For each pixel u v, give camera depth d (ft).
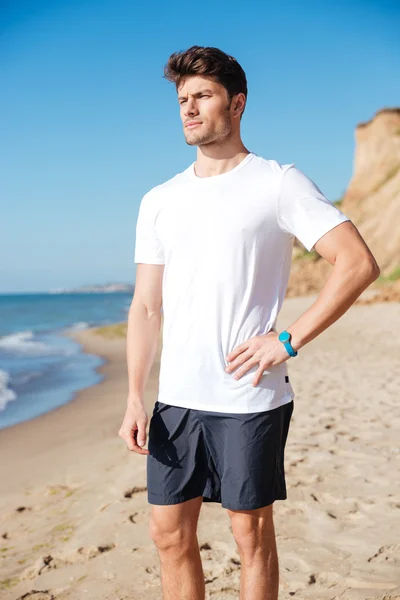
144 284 7.64
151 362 7.75
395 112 202.28
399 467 14.56
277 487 6.92
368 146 204.03
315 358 38.29
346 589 9.04
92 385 36.11
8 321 154.92
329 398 23.86
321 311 6.49
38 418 26.07
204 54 6.93
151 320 7.73
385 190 168.86
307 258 161.07
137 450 7.23
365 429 18.39
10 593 9.71
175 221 7.00
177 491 6.94
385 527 11.24
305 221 6.66
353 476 14.07
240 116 7.19
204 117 6.95
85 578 10.07
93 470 16.87
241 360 6.69
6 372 43.47
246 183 6.86
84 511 13.37
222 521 12.02
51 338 82.58
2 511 14.03
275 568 6.93
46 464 18.10
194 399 6.86
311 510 12.19
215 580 9.59
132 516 12.55
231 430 6.75
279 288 7.03
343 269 6.49
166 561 7.11
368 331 53.47
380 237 144.46
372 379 28.43
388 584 9.11
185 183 7.13
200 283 6.86
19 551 11.48
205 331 6.84
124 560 10.60
